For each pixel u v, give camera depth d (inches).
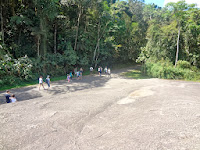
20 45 771.4
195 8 748.6
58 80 698.2
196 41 778.2
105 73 1000.2
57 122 188.9
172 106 234.8
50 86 556.4
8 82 553.6
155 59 920.9
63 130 170.9
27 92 466.6
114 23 1055.6
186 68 765.9
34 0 696.4
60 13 893.2
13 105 253.1
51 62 789.9
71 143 146.7
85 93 350.9
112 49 1270.9
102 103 263.0
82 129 173.3
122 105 254.8
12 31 765.9
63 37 965.8
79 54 1010.1
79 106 246.8
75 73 801.6
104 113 219.0
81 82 639.1
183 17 725.9
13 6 738.2
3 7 719.7
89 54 1119.6
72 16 980.6
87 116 208.1
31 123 185.9
